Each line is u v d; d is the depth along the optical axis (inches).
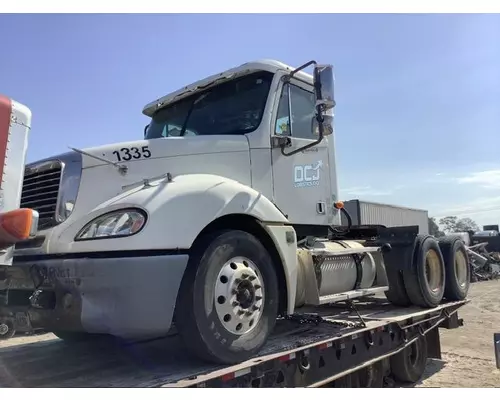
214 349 131.3
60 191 142.8
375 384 196.7
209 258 134.1
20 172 121.5
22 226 109.1
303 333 175.2
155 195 132.1
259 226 155.6
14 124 120.8
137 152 154.7
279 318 192.1
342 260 204.4
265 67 188.9
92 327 121.4
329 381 159.3
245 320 139.6
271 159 182.9
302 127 197.8
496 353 142.3
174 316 130.9
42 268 128.3
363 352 184.7
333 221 209.3
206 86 199.0
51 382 129.0
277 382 142.8
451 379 237.6
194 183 141.3
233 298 137.3
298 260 183.0
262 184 178.9
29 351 170.9
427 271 247.8
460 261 281.4
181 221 130.3
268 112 183.8
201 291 130.9
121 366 144.0
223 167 169.3
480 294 683.4
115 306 120.6
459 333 374.6
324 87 171.6
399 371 218.8
